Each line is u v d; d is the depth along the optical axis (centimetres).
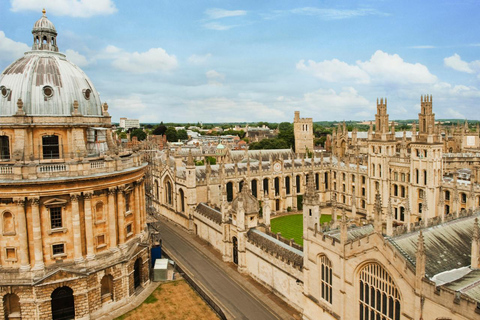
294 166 13738
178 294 7081
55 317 6219
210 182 11631
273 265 6931
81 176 6100
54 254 6150
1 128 6338
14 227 5931
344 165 13825
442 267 4450
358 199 12975
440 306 3694
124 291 6712
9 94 6462
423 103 9988
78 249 6191
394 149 11556
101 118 7331
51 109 6512
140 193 7662
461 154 13175
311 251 5588
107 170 6544
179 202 11775
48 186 5894
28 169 5822
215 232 9450
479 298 3691
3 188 5750
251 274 7769
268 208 8338
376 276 4488
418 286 3884
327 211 13400
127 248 6869
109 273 6488
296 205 13712
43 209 5981
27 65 6731
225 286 7381
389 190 11425
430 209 9906
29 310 5884
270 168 13050
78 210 6172
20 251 5881
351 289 4831
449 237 5000
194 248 9669
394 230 5150
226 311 6400
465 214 5928
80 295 6094
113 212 6644
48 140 6619
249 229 8000
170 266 7962
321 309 5441
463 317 3481
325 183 14612
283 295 6694
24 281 5806
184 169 12088
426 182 9962
